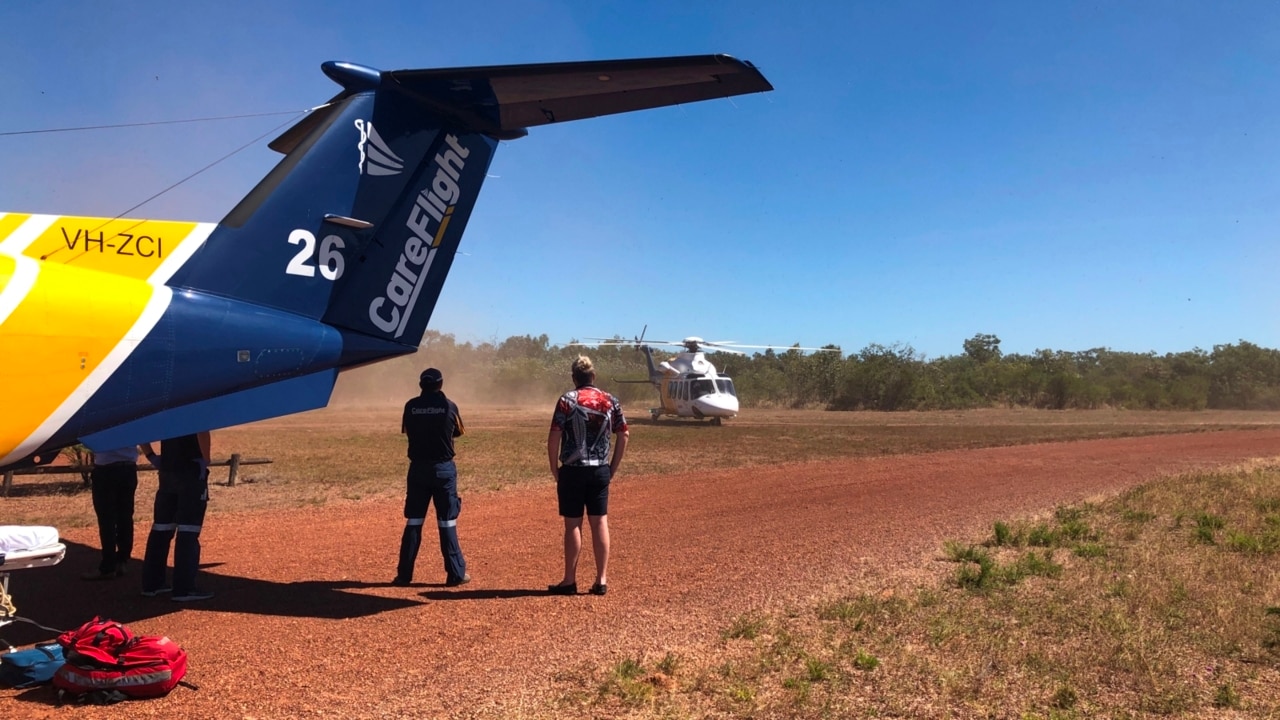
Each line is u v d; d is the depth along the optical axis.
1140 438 24.98
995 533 8.30
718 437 24.09
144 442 5.03
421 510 6.40
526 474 14.05
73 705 3.83
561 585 6.11
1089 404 56.47
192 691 4.05
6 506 10.61
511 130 6.76
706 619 5.38
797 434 25.72
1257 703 3.93
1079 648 4.70
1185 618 5.28
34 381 4.57
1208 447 21.20
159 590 5.95
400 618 5.40
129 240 5.21
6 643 4.75
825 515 9.79
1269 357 66.50
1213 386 64.19
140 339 4.96
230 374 5.36
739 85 5.26
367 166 6.09
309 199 5.82
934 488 12.39
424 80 6.02
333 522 9.30
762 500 11.10
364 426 28.56
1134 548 7.58
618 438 6.19
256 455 17.30
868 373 54.59
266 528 8.90
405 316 6.39
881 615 5.39
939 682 4.18
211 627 5.16
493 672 4.35
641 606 5.71
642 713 3.79
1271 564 6.85
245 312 5.47
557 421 6.08
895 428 29.95
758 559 7.28
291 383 5.71
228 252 5.47
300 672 4.34
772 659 4.52
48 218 5.05
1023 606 5.57
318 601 5.83
